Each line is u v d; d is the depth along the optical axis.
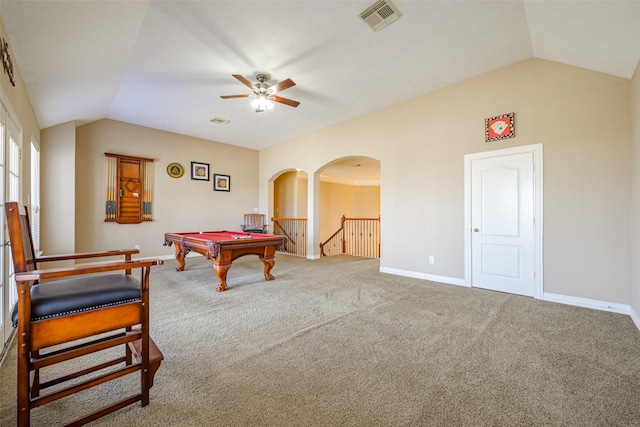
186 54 3.15
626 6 1.99
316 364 1.90
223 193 6.91
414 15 2.62
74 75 3.09
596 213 3.00
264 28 2.76
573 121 3.12
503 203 3.61
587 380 1.72
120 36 2.67
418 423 1.37
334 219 10.64
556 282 3.24
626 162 2.84
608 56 2.65
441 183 4.17
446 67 3.57
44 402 1.23
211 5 2.43
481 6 2.51
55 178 4.48
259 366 1.87
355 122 5.31
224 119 5.33
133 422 1.36
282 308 2.99
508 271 3.58
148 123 5.53
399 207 4.66
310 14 2.58
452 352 2.07
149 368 1.48
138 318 1.47
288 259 6.23
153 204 5.80
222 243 3.52
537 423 1.37
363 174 9.82
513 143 3.52
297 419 1.39
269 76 3.70
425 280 4.25
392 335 2.35
